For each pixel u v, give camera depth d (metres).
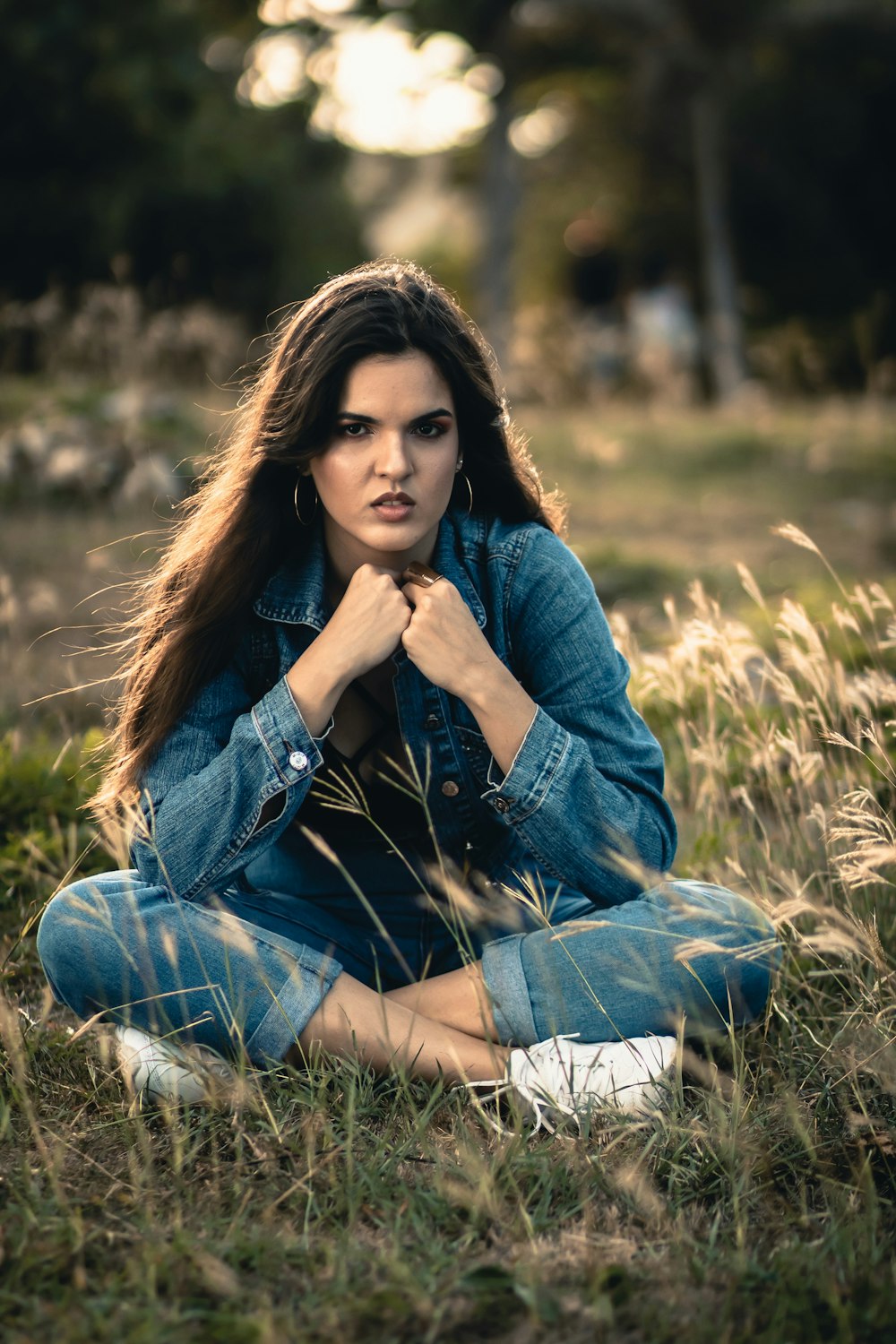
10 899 2.88
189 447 7.74
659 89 17.64
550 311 17.83
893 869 2.65
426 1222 1.83
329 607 2.30
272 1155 1.94
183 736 2.18
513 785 2.10
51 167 12.16
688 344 15.55
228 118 13.99
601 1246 1.78
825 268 20.34
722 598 5.80
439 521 2.26
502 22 15.47
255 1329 1.55
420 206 27.92
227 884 2.16
